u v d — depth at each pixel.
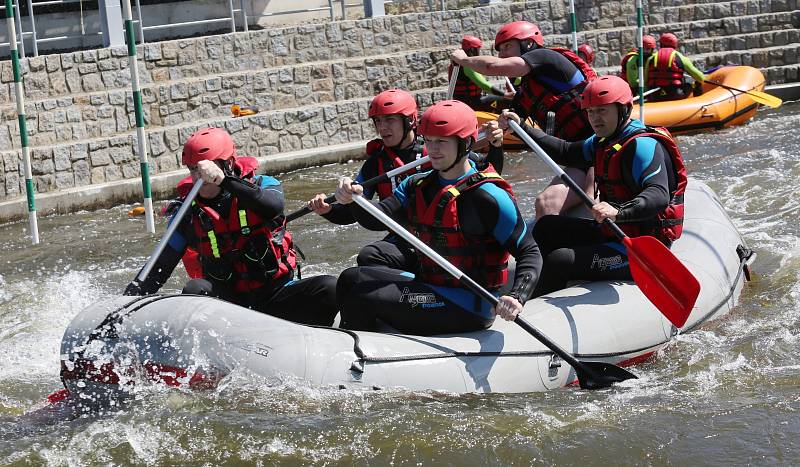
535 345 6.25
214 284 6.54
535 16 19.61
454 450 5.40
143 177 11.05
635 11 20.45
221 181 6.16
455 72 9.18
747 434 5.60
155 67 16.02
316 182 14.83
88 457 5.39
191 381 5.76
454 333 6.22
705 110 16.59
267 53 17.00
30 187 11.36
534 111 9.16
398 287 6.21
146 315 5.89
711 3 20.81
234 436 5.50
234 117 16.00
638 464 5.32
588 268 7.05
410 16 18.23
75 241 12.05
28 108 14.56
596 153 7.27
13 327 8.51
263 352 5.77
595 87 7.06
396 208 6.39
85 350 5.86
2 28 17.94
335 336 5.94
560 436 5.57
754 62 20.23
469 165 6.07
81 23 18.14
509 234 5.92
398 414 5.70
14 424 5.86
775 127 16.70
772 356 6.84
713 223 8.31
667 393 6.21
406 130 7.25
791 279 8.51
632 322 6.73
